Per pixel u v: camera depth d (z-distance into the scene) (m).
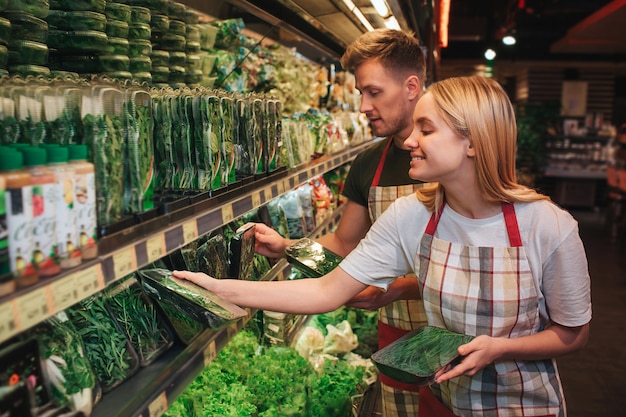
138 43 1.89
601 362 4.35
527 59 14.12
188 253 1.57
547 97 14.95
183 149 1.49
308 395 2.18
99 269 0.97
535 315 1.48
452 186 1.45
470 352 1.36
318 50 4.36
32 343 1.02
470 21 14.80
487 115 1.35
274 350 2.35
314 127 3.06
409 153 2.14
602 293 6.14
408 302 2.16
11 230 0.81
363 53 2.04
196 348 1.42
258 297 1.51
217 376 1.91
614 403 3.71
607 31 10.90
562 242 1.40
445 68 16.53
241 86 2.68
